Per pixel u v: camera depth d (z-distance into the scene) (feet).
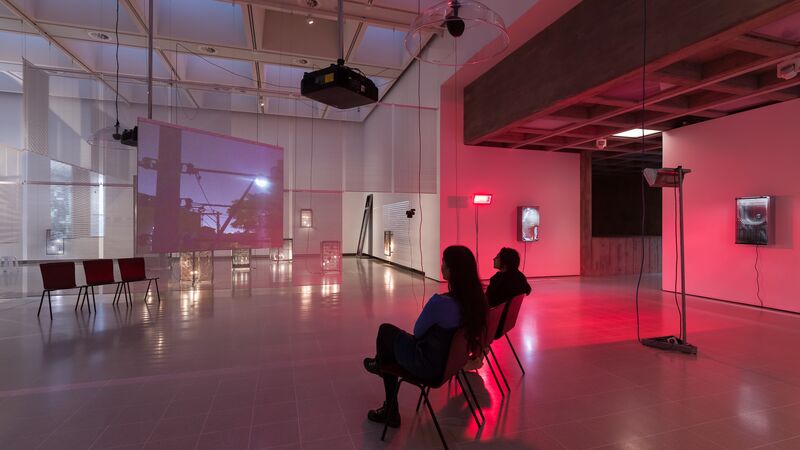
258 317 17.25
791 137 17.67
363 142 41.98
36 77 19.33
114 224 25.31
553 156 30.73
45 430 7.75
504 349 12.76
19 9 20.99
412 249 33.78
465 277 7.22
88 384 10.04
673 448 7.11
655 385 9.90
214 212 15.89
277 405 8.85
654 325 15.69
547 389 9.69
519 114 20.51
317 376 10.57
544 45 18.30
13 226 22.79
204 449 7.06
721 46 12.62
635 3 13.48
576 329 15.12
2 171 32.65
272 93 32.60
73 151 21.53
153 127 13.62
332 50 26.68
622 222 49.01
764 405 8.80
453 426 7.89
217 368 11.15
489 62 22.66
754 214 18.72
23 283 22.66
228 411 8.55
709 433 7.63
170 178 14.19
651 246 33.83
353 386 9.92
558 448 7.11
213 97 30.07
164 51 26.37
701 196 21.71
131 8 20.85
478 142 27.53
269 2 20.97
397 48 29.09
